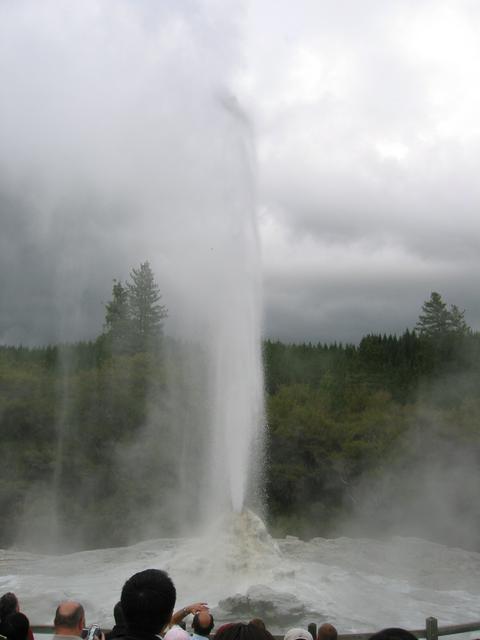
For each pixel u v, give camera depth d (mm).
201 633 4992
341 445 34312
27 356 52281
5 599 4984
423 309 64812
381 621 10438
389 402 39844
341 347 59844
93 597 11805
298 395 40562
